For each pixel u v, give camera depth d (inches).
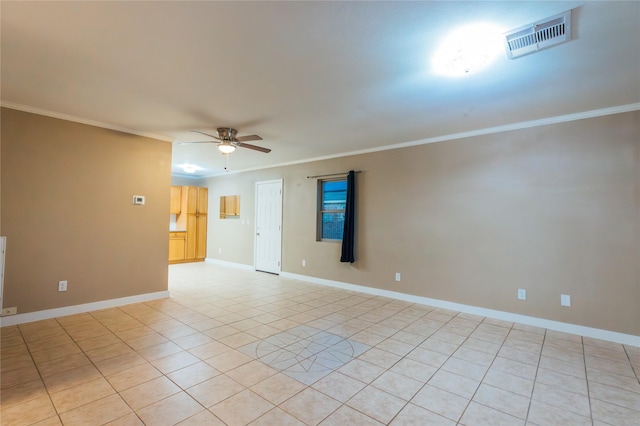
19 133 132.4
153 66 94.8
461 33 76.8
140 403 79.1
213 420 73.1
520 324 142.4
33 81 106.1
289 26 74.3
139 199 168.4
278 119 141.8
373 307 167.2
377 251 194.4
